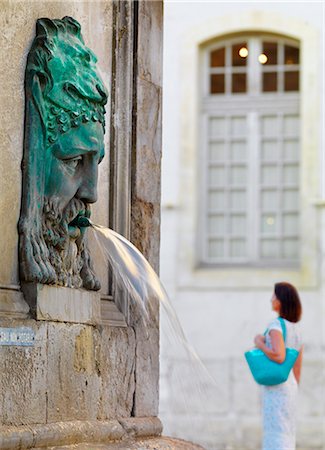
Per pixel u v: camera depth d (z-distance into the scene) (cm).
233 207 2831
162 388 2492
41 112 779
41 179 782
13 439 725
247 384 2670
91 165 813
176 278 2802
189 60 2847
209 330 2767
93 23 884
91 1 882
